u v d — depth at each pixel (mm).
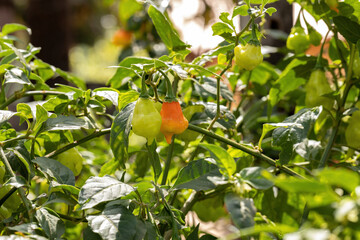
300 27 1034
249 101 1305
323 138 1098
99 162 1170
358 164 998
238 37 880
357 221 602
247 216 692
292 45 1036
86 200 734
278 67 1157
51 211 781
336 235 618
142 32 1582
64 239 784
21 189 788
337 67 1030
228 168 740
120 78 1001
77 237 1014
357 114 942
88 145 1257
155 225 774
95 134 891
